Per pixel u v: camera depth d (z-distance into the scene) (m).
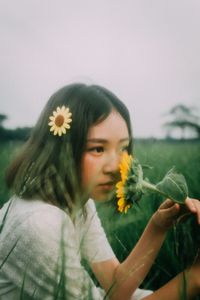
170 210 1.75
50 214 1.72
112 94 1.91
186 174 3.02
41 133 1.94
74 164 1.80
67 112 1.83
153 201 2.54
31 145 1.97
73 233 1.76
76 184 1.79
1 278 1.78
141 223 2.46
